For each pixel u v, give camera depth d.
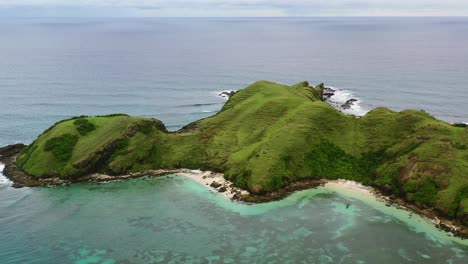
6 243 71.00
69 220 78.50
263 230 74.50
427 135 93.62
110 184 93.44
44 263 65.81
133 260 66.56
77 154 99.12
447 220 75.00
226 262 65.69
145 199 86.69
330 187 90.12
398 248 68.44
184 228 75.56
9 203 84.69
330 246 69.44
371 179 91.81
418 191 81.81
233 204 83.75
